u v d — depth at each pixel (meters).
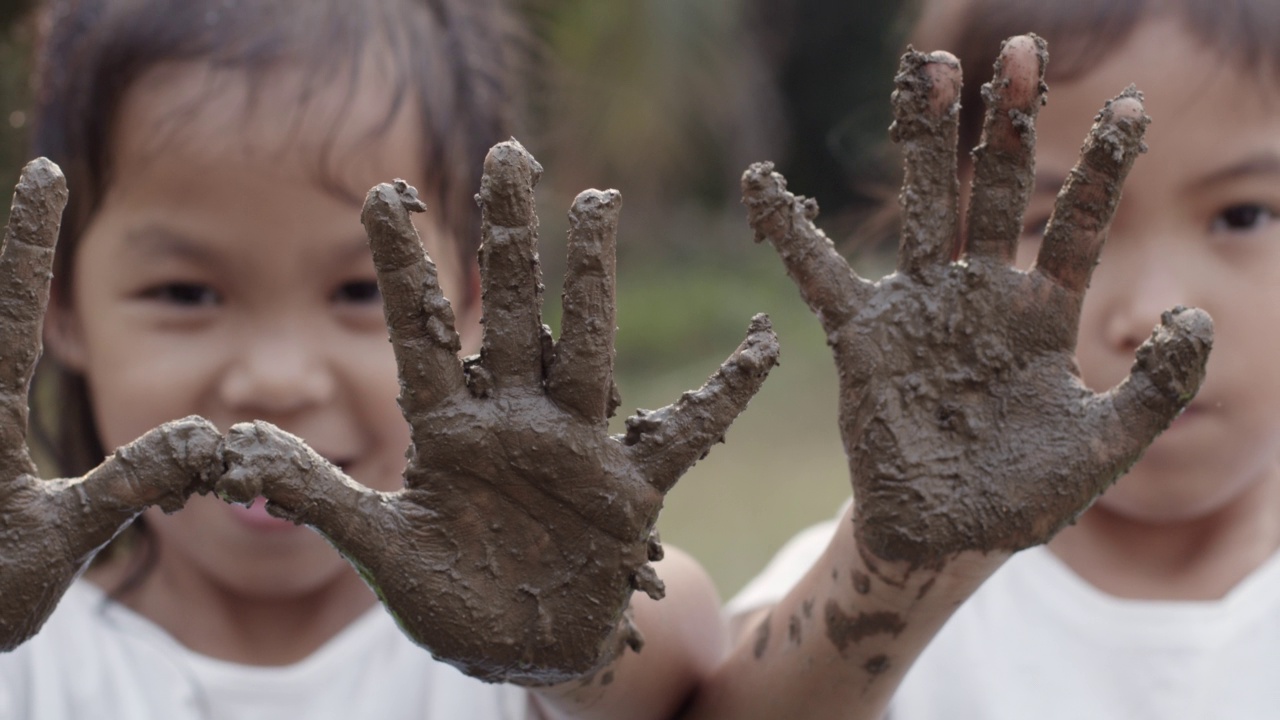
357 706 1.68
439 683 1.67
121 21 1.64
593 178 6.62
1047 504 1.06
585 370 1.01
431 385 1.01
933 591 1.11
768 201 1.09
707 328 8.18
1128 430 1.06
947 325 1.08
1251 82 1.57
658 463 1.02
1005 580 1.83
